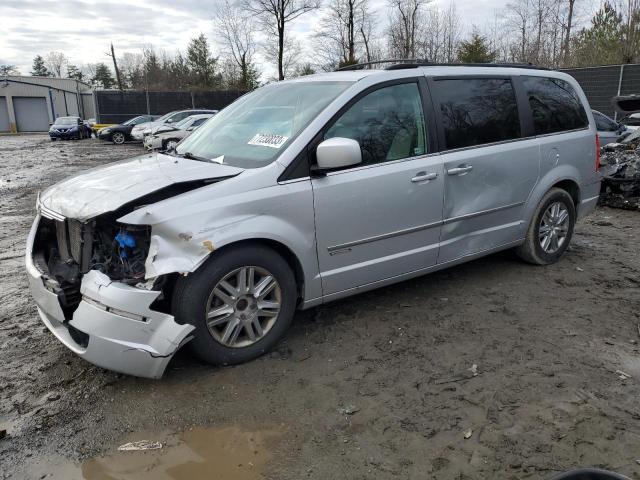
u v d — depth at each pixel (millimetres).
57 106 54625
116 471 2580
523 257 5285
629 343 3756
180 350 3676
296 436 2809
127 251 3195
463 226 4434
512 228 4879
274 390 3217
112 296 2971
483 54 31516
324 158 3410
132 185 3312
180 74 54031
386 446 2717
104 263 3234
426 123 4141
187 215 3100
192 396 3162
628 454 2621
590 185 5555
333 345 3752
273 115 4027
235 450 2711
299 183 3504
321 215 3586
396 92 4031
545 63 30266
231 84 44625
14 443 2779
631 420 2883
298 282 3699
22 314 4402
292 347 3725
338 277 3779
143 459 2658
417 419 2926
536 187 4949
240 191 3295
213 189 3240
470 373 3365
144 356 3035
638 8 22969
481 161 4418
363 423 2900
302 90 4160
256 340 3488
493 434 2789
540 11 32594
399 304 4430
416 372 3396
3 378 3393
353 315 4223
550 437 2754
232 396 3160
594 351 3639
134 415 2996
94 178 3643
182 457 2666
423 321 4113
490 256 5672
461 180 4309
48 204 3484
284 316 3576
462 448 2693
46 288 3338
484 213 4559
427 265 4297
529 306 4387
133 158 4367
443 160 4172
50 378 3391
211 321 3283
